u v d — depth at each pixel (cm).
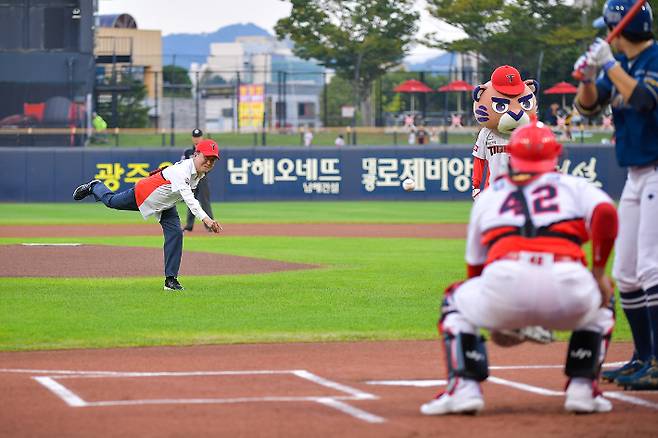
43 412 1453
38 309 2667
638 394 1628
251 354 2052
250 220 6656
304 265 3812
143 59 16538
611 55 1648
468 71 11656
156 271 3569
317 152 9106
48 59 10712
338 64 13288
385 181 9112
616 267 1770
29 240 4997
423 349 2119
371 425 1364
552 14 11756
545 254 1370
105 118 11888
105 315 2570
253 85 13875
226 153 9062
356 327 2403
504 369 1848
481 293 1398
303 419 1402
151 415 1431
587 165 8706
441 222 6456
